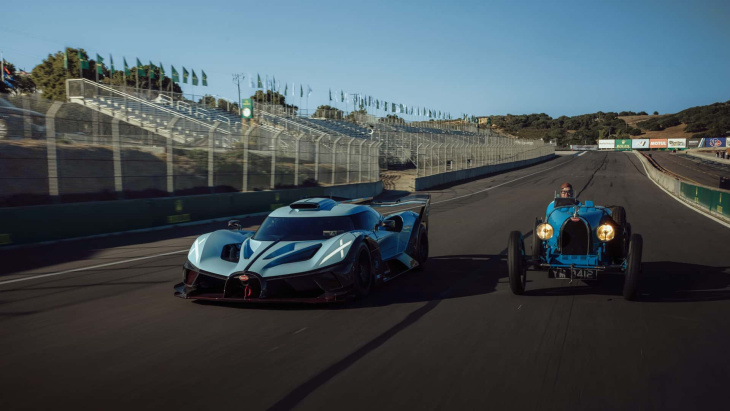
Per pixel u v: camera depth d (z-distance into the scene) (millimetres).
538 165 67750
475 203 21688
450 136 73375
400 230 7512
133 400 3299
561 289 6527
